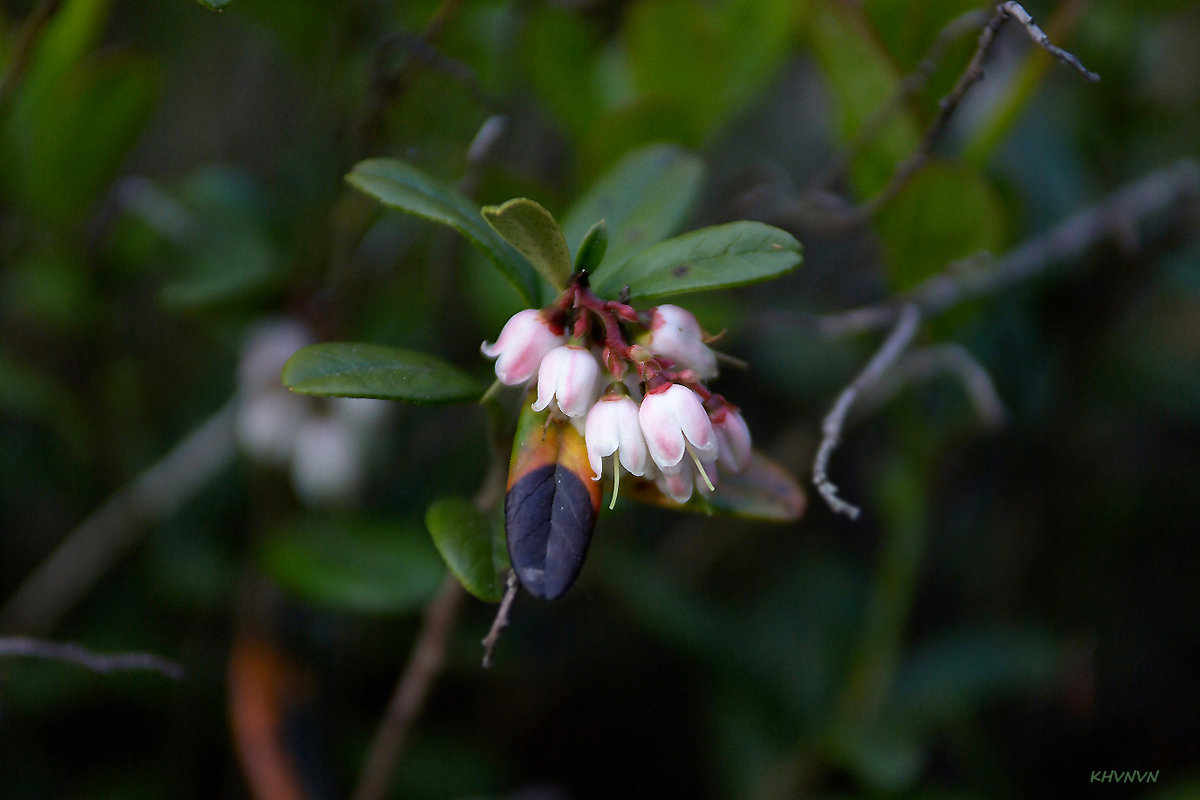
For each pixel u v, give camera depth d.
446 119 0.44
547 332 0.34
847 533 0.57
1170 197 0.46
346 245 0.42
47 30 0.39
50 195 0.41
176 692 0.46
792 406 0.59
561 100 0.44
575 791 0.51
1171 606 0.54
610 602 0.53
